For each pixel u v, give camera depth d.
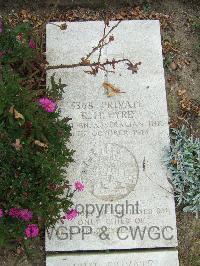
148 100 1.55
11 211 1.35
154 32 1.62
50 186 1.40
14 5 1.70
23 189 1.38
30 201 1.39
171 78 1.64
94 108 1.54
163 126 1.54
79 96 1.55
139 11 1.71
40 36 1.62
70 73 1.57
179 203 1.50
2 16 1.69
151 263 1.44
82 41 1.61
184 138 1.54
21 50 1.51
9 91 1.40
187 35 1.70
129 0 1.71
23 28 1.56
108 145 1.51
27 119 1.40
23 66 1.52
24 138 1.42
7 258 1.48
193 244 1.51
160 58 1.59
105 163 1.50
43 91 1.52
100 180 1.49
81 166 1.50
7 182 1.39
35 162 1.40
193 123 1.60
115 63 1.55
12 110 1.38
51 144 1.43
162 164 1.51
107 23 1.52
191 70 1.66
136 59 1.59
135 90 1.56
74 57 1.59
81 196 1.48
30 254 1.45
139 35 1.62
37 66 1.55
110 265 1.44
